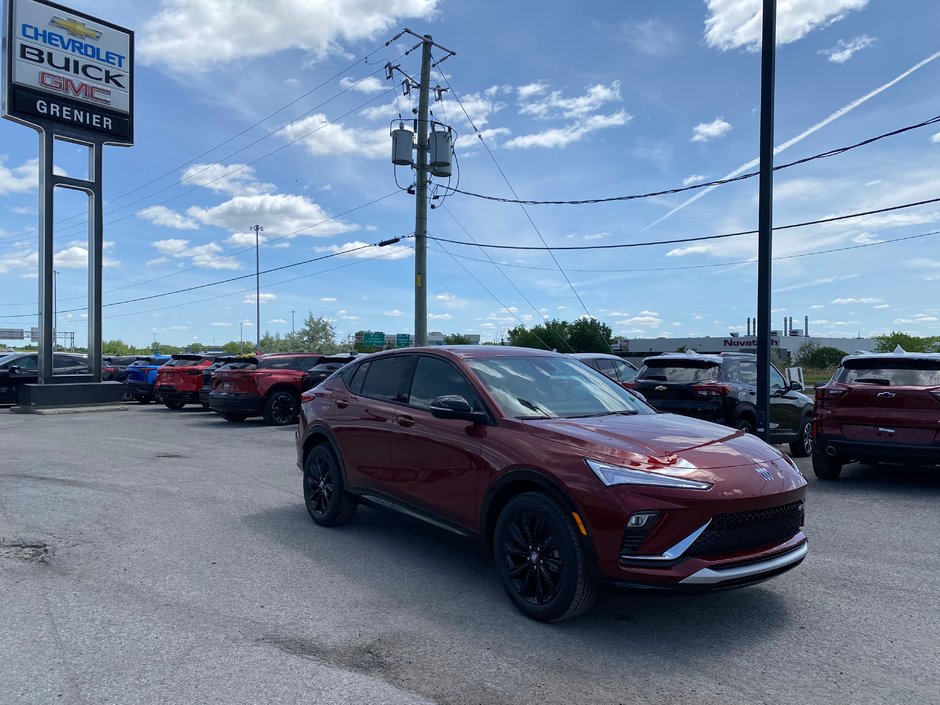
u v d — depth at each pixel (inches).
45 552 215.0
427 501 197.5
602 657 142.9
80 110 824.3
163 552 215.6
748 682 132.8
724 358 399.9
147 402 889.5
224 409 602.2
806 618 165.6
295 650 144.9
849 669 138.8
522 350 226.4
